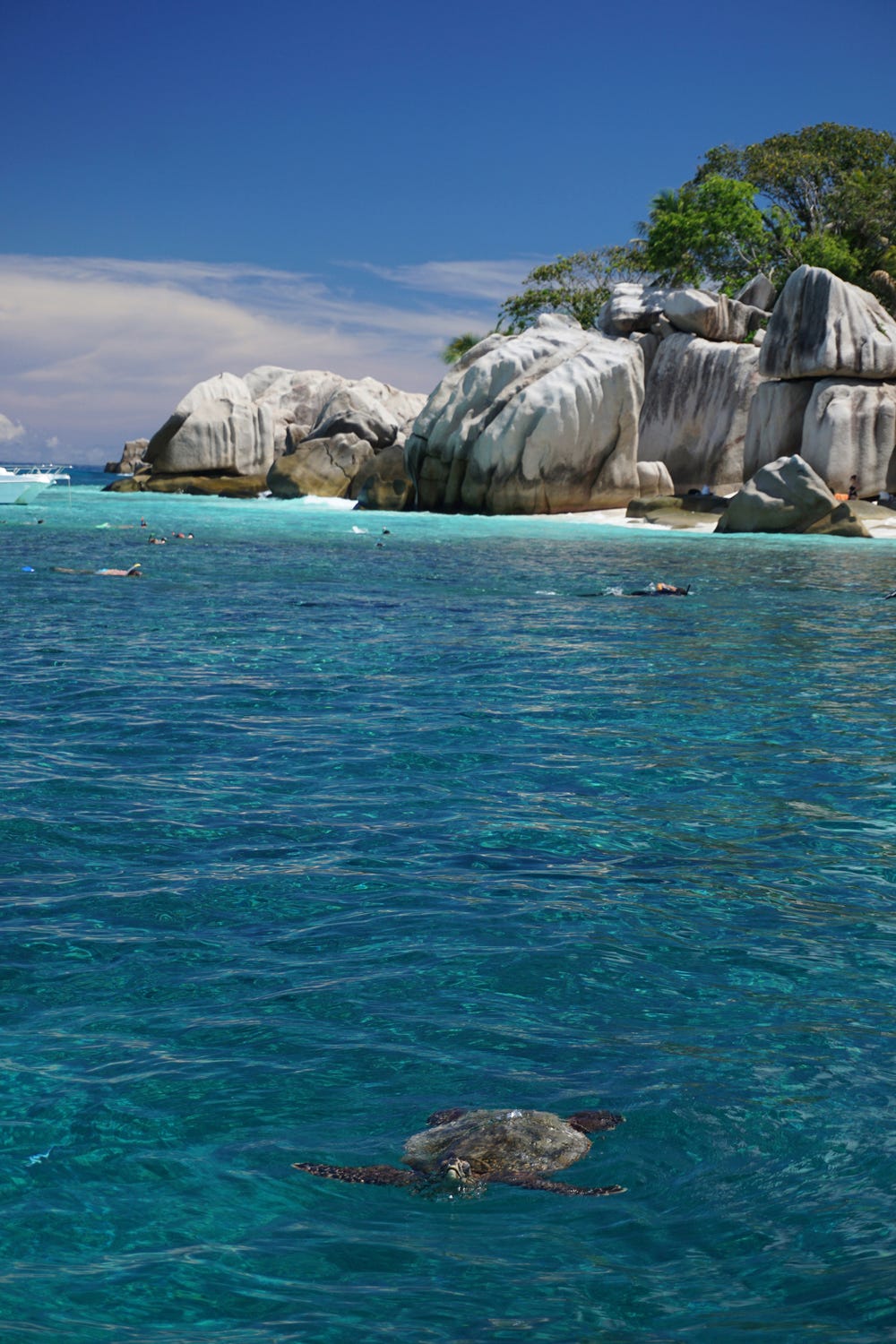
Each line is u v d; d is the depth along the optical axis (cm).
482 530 4219
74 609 2027
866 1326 344
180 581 2520
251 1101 495
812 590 2528
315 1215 414
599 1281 374
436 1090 509
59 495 6378
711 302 5578
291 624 1916
